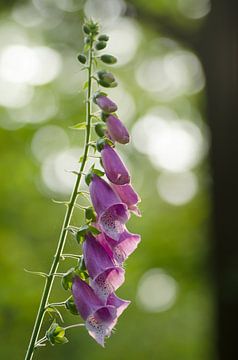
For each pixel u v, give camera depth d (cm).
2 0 1266
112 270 392
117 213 395
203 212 1639
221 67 1105
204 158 1705
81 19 1461
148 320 2083
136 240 395
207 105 1122
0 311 1512
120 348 2002
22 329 1565
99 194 389
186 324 2078
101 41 394
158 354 2027
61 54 1808
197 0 1372
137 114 2184
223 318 1084
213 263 1152
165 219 1872
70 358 1898
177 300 1962
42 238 1925
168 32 1126
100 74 390
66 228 389
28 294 1514
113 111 386
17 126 1836
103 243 400
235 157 1110
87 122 389
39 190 1939
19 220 1883
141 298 2069
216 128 1112
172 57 1978
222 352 1084
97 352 1944
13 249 1620
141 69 2034
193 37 1116
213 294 1201
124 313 2050
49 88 2002
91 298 388
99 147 389
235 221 1110
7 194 1809
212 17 1102
